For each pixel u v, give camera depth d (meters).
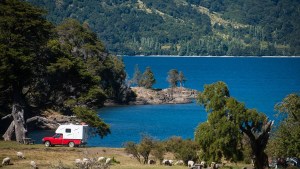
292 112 51.47
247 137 55.25
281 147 51.25
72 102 89.06
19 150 67.12
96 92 91.06
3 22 84.56
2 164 54.78
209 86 51.72
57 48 92.00
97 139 97.31
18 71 84.00
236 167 56.97
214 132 50.84
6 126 93.06
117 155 66.56
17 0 87.88
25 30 86.12
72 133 73.56
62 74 90.81
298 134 50.50
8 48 82.56
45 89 90.75
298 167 54.94
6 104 89.31
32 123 101.94
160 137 101.81
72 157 63.19
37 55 89.50
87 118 83.25
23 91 103.88
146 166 55.59
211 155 51.31
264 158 52.12
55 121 99.94
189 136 103.81
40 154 63.91
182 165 58.31
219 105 50.94
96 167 44.16
